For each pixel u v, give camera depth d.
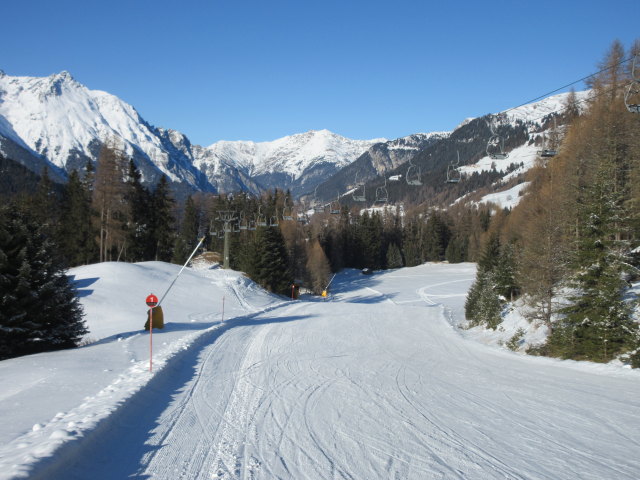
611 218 18.06
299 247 77.44
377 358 17.03
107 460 6.68
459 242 115.44
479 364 16.72
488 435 8.31
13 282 17.08
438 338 24.31
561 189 27.69
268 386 11.57
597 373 15.02
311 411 9.45
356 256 111.94
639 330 15.98
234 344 18.67
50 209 57.78
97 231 52.75
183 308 35.06
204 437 7.73
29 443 6.57
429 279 88.19
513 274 29.25
